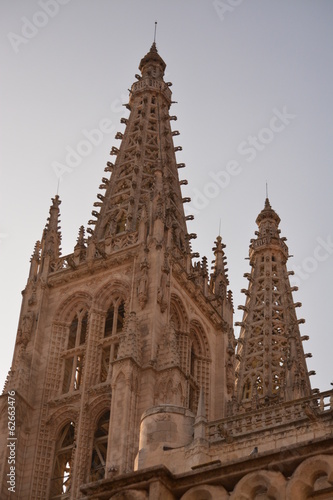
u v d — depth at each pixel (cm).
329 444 3167
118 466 6844
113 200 9819
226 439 4647
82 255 8956
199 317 8888
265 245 11200
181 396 7500
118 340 8162
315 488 3312
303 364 9638
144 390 7450
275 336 10025
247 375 9694
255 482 3200
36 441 7794
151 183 9988
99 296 8569
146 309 8038
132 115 11019
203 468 3297
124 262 8638
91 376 8031
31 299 8769
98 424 7731
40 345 8462
